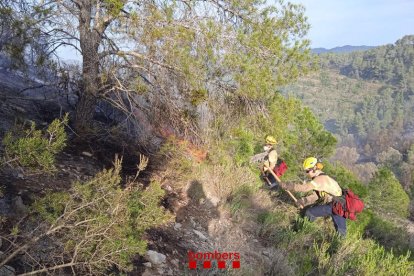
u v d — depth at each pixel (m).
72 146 5.71
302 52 6.35
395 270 5.33
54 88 6.72
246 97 6.48
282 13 6.36
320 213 6.04
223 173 6.94
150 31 5.63
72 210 2.73
